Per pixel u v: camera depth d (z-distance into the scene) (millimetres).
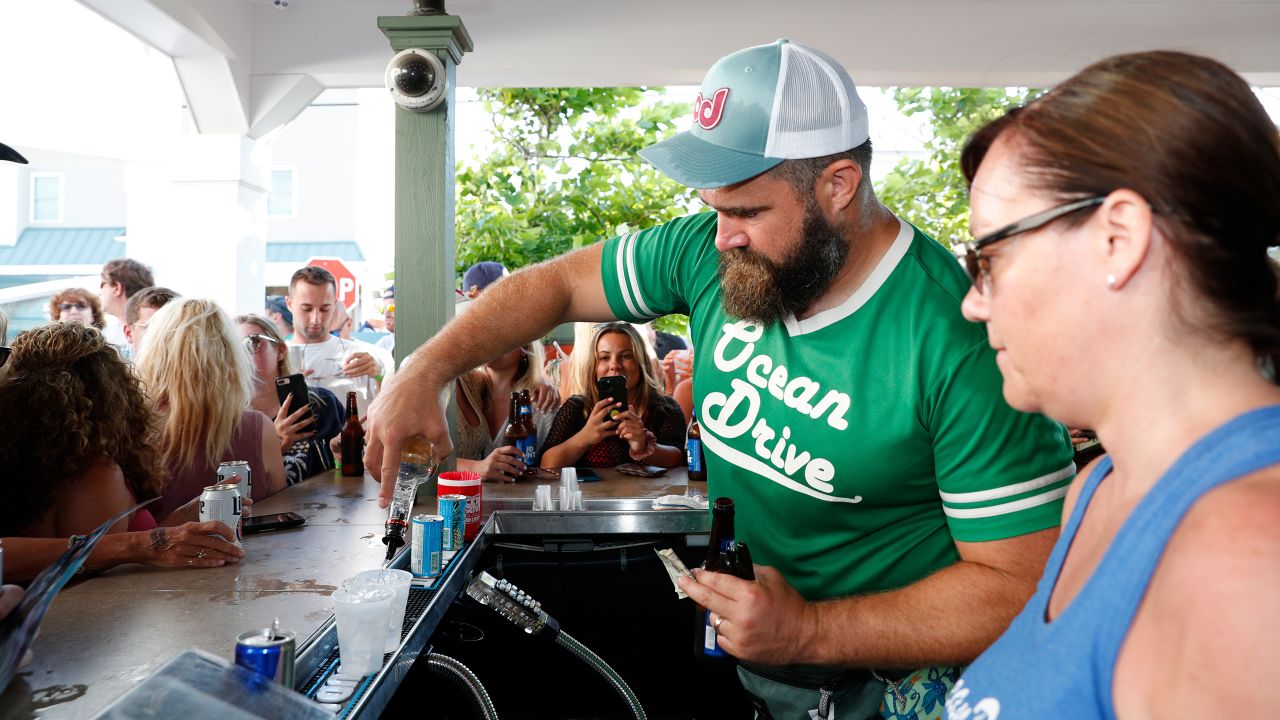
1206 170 497
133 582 1528
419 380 1601
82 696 1043
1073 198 542
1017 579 1183
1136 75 541
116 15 4098
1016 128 596
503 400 3287
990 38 4875
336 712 1043
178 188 4934
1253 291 509
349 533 1952
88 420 1648
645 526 2318
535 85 5332
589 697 2416
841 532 1393
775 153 1213
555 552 2357
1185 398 523
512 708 2400
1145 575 477
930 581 1226
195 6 4281
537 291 1674
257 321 3260
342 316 5242
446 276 2422
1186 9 4762
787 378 1369
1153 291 526
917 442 1283
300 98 5164
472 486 1921
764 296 1298
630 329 3318
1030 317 577
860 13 4918
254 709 866
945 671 1354
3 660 973
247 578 1562
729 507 1434
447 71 2383
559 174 5973
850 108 1244
